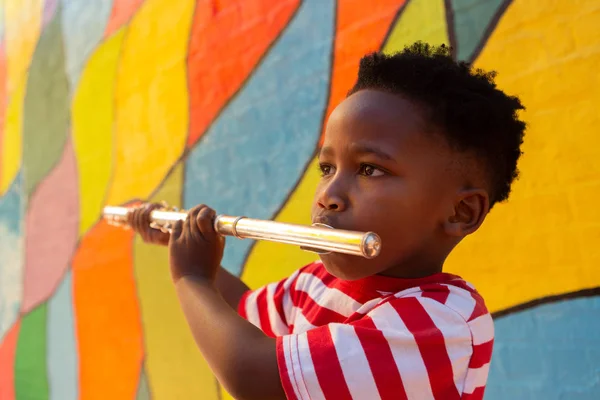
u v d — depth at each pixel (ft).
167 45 8.89
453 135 3.09
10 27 13.84
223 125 7.79
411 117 3.07
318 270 3.92
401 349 2.88
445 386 2.94
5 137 13.66
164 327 8.32
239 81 7.63
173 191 8.55
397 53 3.46
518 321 4.78
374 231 3.02
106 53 10.32
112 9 10.28
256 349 3.07
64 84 11.51
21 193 12.75
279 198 6.87
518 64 4.93
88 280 10.19
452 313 2.99
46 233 11.68
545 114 4.75
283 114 6.95
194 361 7.72
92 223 10.25
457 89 3.14
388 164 3.02
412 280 3.21
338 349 2.88
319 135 6.48
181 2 8.70
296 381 2.89
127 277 9.18
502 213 4.94
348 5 6.33
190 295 3.58
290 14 7.00
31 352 11.73
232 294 4.49
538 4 4.84
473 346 3.04
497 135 3.25
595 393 4.31
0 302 13.12
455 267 5.23
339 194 3.08
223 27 7.96
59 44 11.76
